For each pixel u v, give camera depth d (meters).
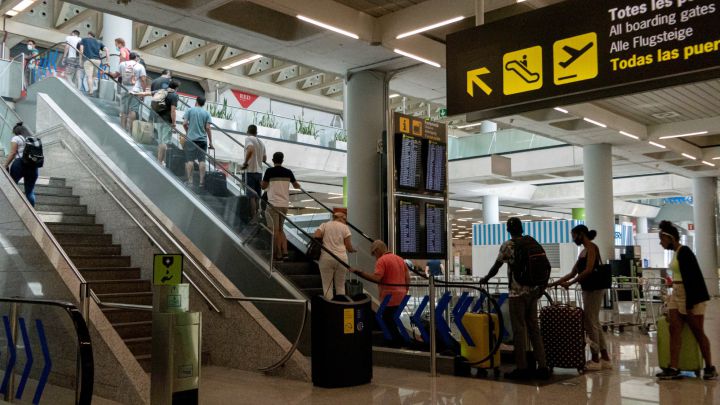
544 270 7.12
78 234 9.70
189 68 31.19
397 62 10.86
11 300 5.47
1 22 25.56
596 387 6.66
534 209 32.94
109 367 6.07
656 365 8.12
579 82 5.41
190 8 8.75
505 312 8.71
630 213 34.09
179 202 9.89
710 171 22.53
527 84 5.75
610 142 17.36
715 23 4.74
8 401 6.17
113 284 8.58
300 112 38.94
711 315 15.71
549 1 8.90
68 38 14.83
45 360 5.79
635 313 13.91
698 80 4.97
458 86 6.25
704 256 23.53
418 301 9.92
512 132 21.77
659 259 28.45
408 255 10.81
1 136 11.50
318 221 11.05
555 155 20.62
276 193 9.76
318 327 6.75
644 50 5.07
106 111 12.20
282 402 5.96
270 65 34.56
